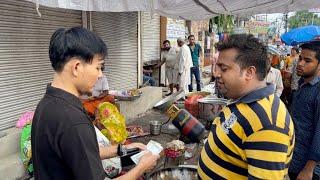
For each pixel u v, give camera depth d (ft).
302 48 7.97
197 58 32.50
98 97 14.44
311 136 7.77
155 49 30.86
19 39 13.29
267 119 4.39
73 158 4.02
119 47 22.30
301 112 7.95
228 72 4.86
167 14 19.08
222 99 13.73
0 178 10.82
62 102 4.21
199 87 33.01
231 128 4.67
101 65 4.56
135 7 10.28
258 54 4.76
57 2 8.28
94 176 4.13
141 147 7.49
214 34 56.34
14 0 12.86
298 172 7.99
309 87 7.84
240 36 4.94
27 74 13.91
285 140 4.36
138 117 19.60
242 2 17.97
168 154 8.98
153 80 27.84
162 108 17.56
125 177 5.49
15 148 12.40
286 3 19.48
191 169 7.09
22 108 13.78
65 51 4.19
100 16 19.44
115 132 11.53
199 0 15.37
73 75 4.32
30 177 11.73
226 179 4.79
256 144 4.36
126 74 23.66
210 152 5.08
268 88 4.77
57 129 4.07
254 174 4.32
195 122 10.78
